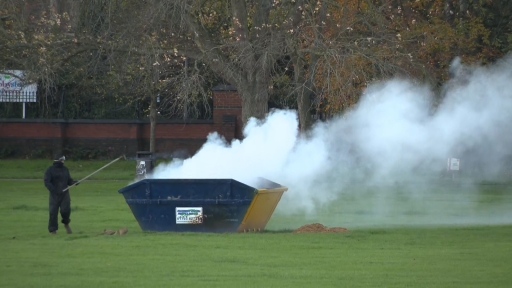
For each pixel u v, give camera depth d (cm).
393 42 10069
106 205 8725
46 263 4759
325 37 9838
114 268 4584
